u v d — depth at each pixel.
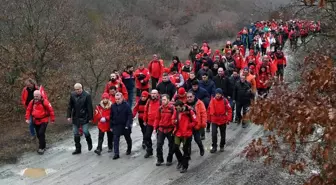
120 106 11.15
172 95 13.31
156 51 34.53
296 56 13.88
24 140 12.91
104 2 38.06
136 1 45.31
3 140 12.88
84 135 12.77
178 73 15.58
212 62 18.11
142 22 37.56
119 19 26.67
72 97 11.53
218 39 46.78
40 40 16.69
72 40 18.77
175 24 48.09
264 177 9.77
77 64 17.75
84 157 11.34
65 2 18.14
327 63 4.63
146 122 11.28
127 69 15.91
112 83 13.92
